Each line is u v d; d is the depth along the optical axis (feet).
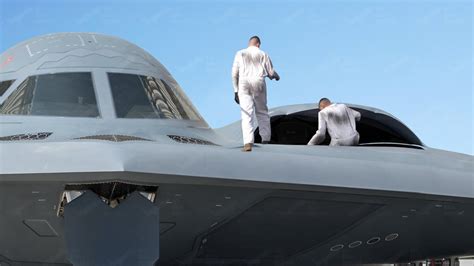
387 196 54.90
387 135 73.51
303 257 65.72
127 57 62.64
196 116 61.72
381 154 58.54
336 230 60.59
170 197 50.24
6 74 61.05
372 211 58.13
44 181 46.06
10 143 46.55
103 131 51.16
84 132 50.80
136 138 50.42
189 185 49.01
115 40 66.03
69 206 46.50
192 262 62.39
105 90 57.11
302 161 51.11
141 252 46.55
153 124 54.60
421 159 59.06
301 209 55.57
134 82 59.41
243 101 57.06
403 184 53.83
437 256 73.82
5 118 53.83
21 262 59.26
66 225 46.55
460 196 55.77
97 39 65.21
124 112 55.42
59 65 59.47
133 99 57.31
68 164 44.19
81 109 54.75
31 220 51.90
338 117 63.31
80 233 46.24
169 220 53.47
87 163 44.04
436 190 55.11
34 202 49.55
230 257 62.69
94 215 46.42
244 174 48.08
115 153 44.42
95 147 44.98
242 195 51.57
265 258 64.39
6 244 55.88
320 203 55.16
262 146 55.57
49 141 47.11
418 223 62.08
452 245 69.00
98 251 46.06
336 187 51.11
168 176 45.32
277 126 76.28
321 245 63.36
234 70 58.39
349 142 62.80
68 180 45.32
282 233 59.21
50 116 53.72
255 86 57.82
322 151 56.29
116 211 46.65
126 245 46.37
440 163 59.36
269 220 56.49
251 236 58.75
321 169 51.34
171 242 57.21
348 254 67.46
